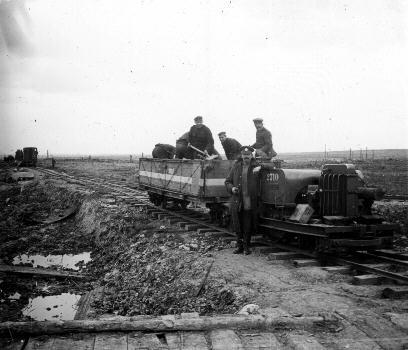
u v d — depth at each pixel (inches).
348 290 237.9
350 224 294.5
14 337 177.2
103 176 1344.7
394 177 1045.8
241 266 293.9
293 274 273.1
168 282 312.5
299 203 332.5
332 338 176.1
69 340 175.2
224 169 428.8
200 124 512.1
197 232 419.8
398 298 223.8
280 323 187.0
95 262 456.8
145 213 562.3
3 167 1768.0
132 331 182.9
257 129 415.2
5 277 399.2
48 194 931.3
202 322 185.6
